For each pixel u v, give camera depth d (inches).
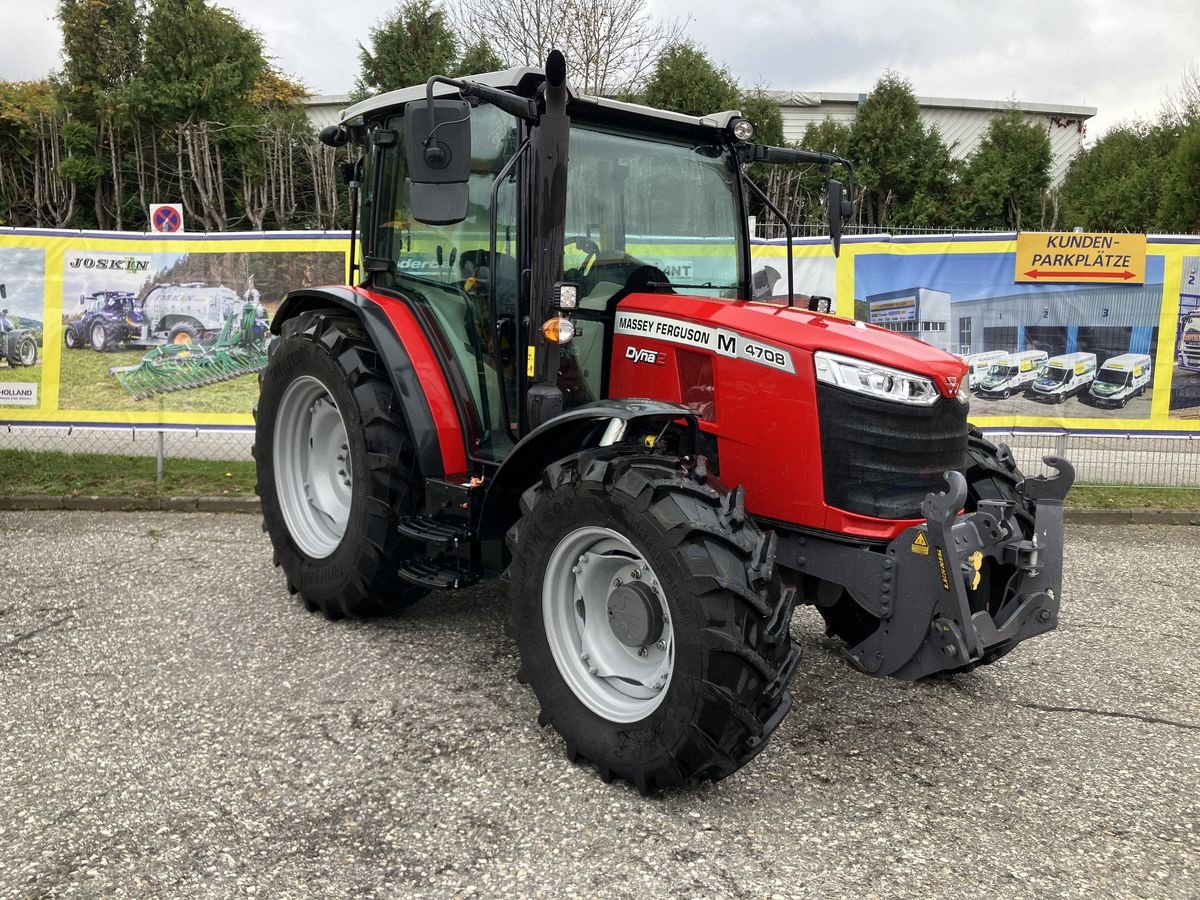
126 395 277.1
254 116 689.0
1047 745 129.0
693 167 151.6
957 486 109.7
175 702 132.2
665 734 105.8
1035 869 98.9
